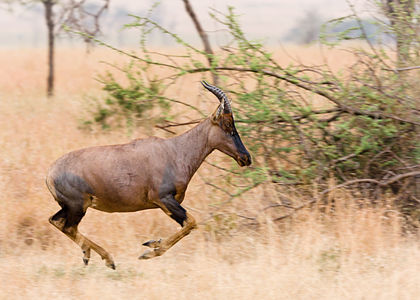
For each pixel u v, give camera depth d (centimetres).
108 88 3188
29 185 3198
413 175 2789
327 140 3003
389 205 2789
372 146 2839
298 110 2892
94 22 4391
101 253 2397
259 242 2647
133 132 3684
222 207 2833
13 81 7238
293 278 2219
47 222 2880
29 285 2225
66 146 3791
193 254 2623
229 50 2947
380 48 2983
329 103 3111
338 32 2956
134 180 2311
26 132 4191
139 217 2892
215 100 3966
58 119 4544
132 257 2597
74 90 6203
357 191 2900
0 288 2197
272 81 3406
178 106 3862
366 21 2948
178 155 2378
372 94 2872
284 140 2992
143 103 3228
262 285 2169
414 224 2794
